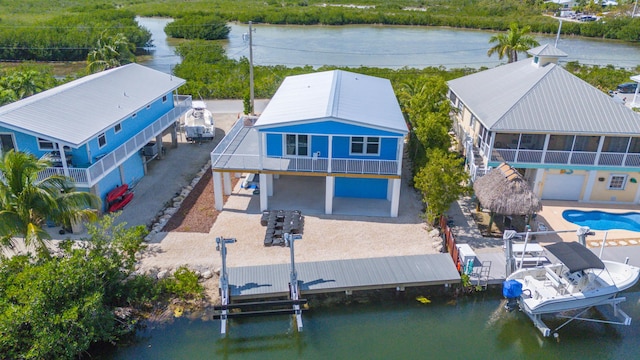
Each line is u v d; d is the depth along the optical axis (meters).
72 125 23.20
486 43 84.44
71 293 16.23
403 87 37.84
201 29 86.38
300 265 20.41
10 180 17.45
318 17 104.19
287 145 25.59
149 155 31.36
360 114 24.20
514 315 18.78
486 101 28.72
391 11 112.19
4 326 14.62
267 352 17.02
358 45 81.31
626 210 25.83
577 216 25.23
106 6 112.81
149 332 17.83
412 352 17.02
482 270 20.20
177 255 21.50
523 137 25.86
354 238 22.98
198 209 25.73
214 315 17.86
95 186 23.72
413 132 31.16
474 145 29.69
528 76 28.80
